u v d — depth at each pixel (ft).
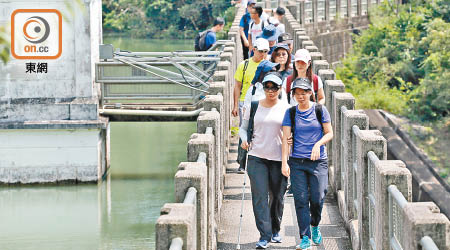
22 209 78.69
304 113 35.94
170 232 24.07
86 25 87.45
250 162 37.22
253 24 73.36
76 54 88.07
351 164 41.70
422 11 179.63
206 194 33.78
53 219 74.69
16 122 87.76
